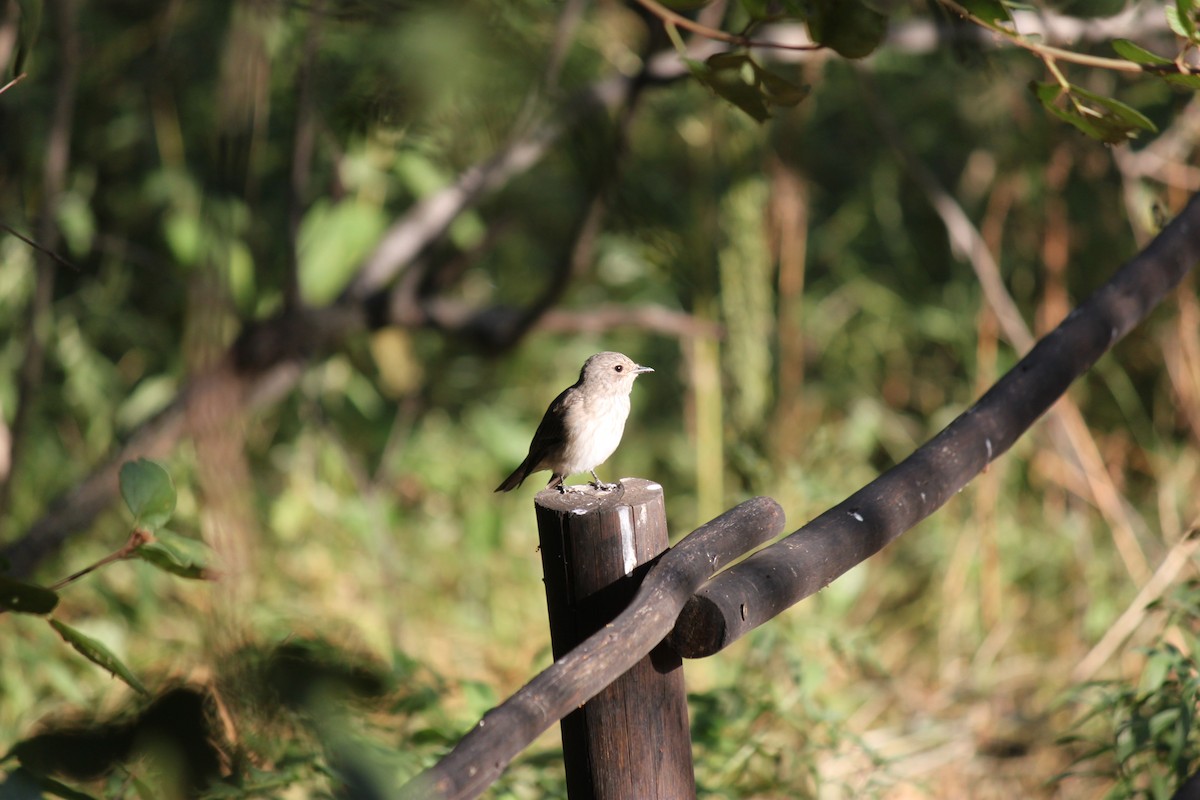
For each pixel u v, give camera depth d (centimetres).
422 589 1337
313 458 1423
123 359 1495
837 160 1636
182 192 1186
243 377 1084
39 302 966
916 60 1470
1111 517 1328
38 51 1145
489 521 1380
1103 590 1283
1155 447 1465
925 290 1619
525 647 1279
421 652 1219
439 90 389
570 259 1103
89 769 282
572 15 614
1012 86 1305
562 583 490
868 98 1258
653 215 1004
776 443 1331
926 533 1398
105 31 1152
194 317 493
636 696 473
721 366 1329
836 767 970
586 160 945
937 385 1599
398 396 1572
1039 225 1496
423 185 1197
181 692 287
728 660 1115
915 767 1063
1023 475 1473
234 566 404
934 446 538
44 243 959
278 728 281
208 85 1138
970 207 1579
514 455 1459
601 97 923
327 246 1233
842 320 1579
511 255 1538
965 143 1573
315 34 486
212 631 310
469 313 1196
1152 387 1526
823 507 1244
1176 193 1317
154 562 373
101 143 1277
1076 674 1147
